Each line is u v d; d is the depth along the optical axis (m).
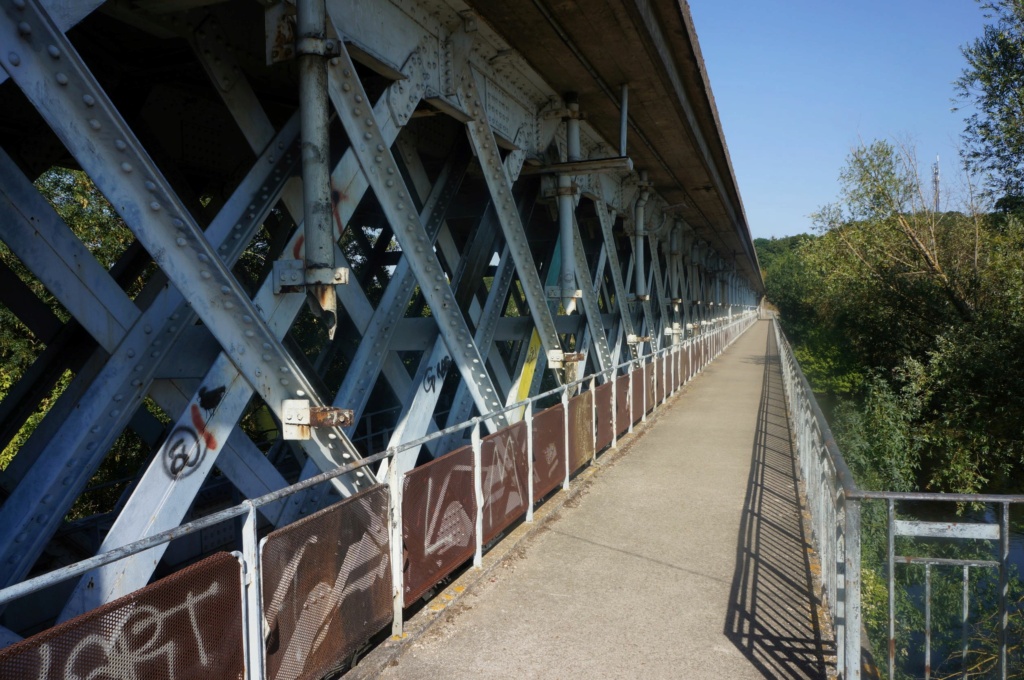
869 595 10.18
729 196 19.73
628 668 3.87
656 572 5.34
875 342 21.89
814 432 6.10
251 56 5.75
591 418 8.88
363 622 3.82
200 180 7.83
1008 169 17.17
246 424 11.25
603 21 6.90
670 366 15.84
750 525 6.53
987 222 19.03
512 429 6.07
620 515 6.89
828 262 24.02
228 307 3.59
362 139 4.65
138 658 2.38
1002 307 16.69
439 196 6.55
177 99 6.84
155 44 5.62
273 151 4.60
